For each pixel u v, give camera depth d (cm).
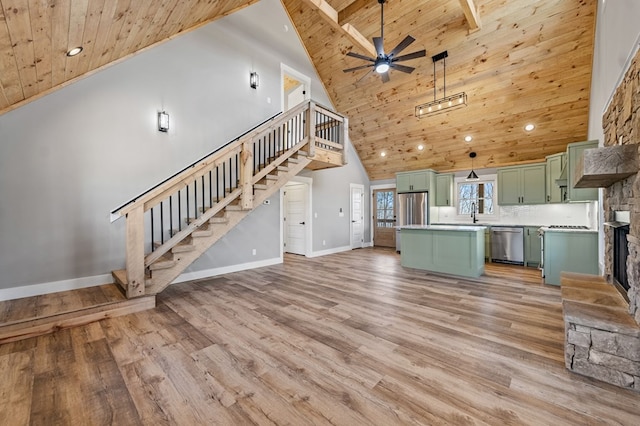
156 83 403
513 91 493
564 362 204
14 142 307
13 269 307
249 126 513
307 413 155
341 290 389
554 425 144
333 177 751
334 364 203
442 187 720
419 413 154
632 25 210
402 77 559
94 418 152
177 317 292
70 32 232
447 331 257
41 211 322
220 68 475
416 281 438
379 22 490
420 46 493
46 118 324
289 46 590
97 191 357
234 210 383
